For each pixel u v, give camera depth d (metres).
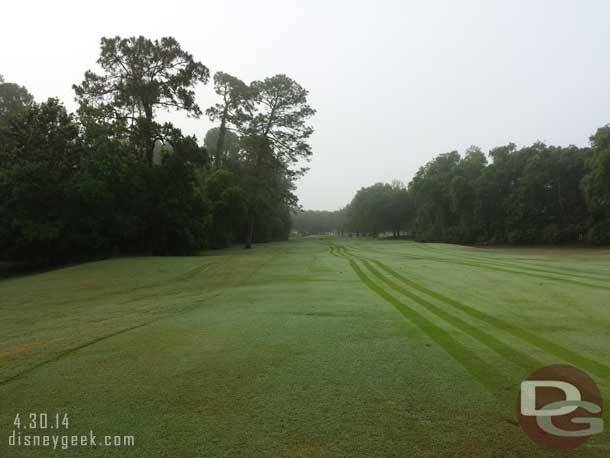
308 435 2.72
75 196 21.02
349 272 14.32
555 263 17.62
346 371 3.98
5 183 19.48
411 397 3.33
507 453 2.48
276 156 40.00
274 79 39.12
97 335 5.74
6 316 8.08
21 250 21.36
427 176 63.41
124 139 25.58
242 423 2.90
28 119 22.38
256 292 9.89
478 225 52.66
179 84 27.25
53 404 3.30
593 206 38.81
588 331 5.51
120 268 16.56
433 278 12.05
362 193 89.38
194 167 28.06
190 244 27.12
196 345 5.02
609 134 36.31
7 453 2.60
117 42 25.97
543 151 47.72
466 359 4.32
